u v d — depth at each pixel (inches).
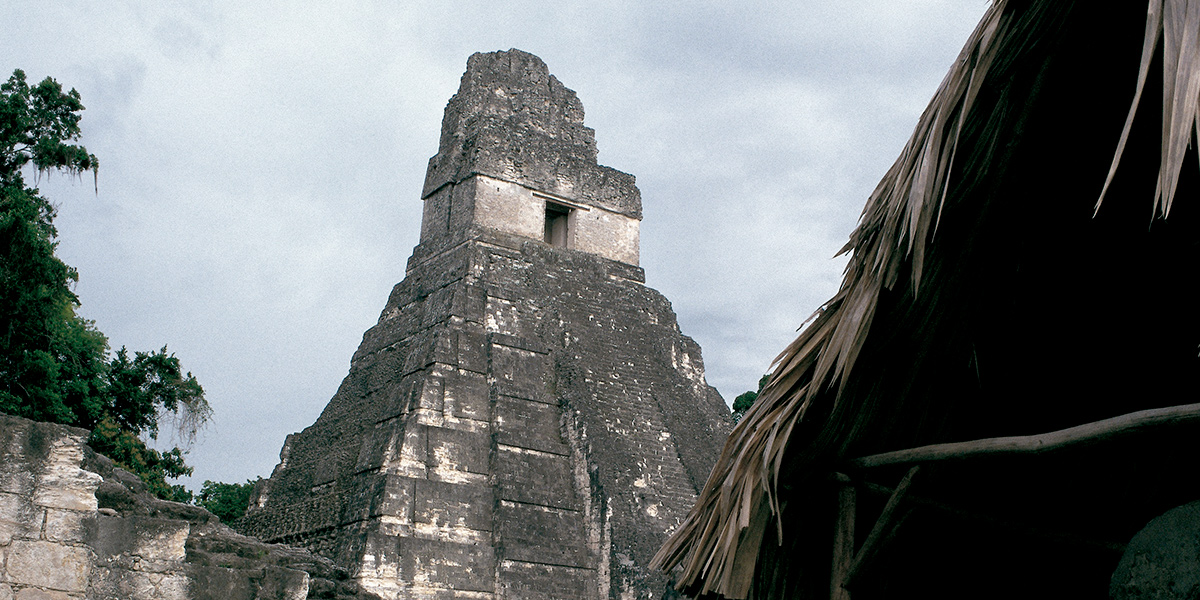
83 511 332.2
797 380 211.5
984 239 196.9
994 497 241.9
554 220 1464.1
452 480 1081.4
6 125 814.5
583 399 1192.8
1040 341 221.0
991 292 207.6
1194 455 213.5
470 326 1211.9
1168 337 213.2
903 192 183.2
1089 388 230.1
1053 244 203.8
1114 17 167.3
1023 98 176.9
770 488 207.8
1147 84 175.8
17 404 858.8
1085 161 190.9
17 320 831.1
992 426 236.4
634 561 1037.2
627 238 1434.5
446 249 1327.5
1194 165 180.7
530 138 1396.4
